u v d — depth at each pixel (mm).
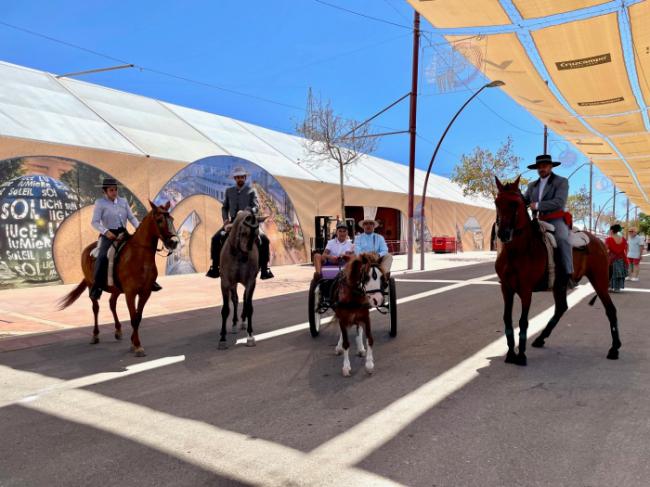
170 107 24766
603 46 11461
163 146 19609
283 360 6480
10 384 5508
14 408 4730
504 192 5941
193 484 3250
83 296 13000
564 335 7680
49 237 15266
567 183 6430
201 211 20141
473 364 6074
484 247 50031
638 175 30844
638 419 4207
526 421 4199
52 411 4645
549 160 6535
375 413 4465
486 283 15484
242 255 7215
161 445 3861
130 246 6945
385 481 3230
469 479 3232
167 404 4809
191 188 19719
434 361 6258
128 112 21188
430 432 4008
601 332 7844
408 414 4422
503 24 10906
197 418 4422
